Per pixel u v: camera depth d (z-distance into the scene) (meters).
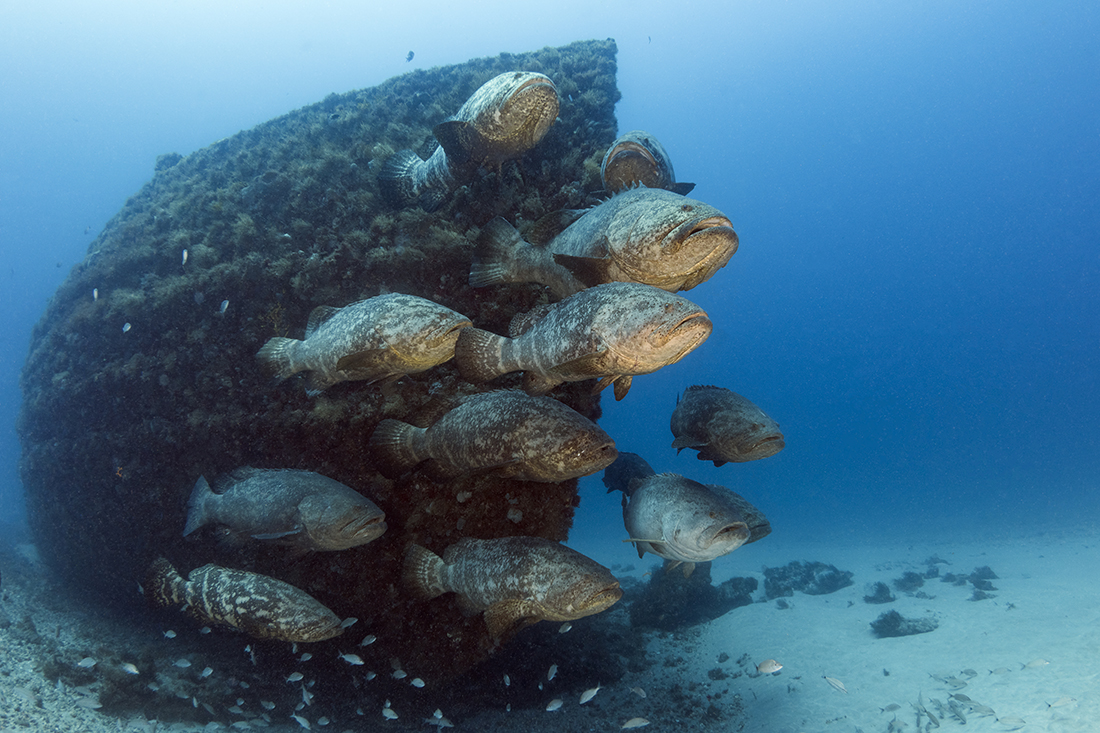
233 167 10.34
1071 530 24.94
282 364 5.71
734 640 12.47
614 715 8.43
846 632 12.62
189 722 6.04
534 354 4.58
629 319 3.77
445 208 7.52
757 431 5.60
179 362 7.84
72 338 9.37
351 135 9.42
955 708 7.90
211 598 5.27
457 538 6.66
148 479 8.03
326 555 6.64
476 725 7.47
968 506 42.03
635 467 7.18
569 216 5.58
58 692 5.66
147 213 10.47
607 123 8.52
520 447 5.13
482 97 5.57
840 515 47.22
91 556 8.98
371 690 6.86
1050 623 10.80
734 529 5.17
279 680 7.00
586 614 4.86
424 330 4.56
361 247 7.40
